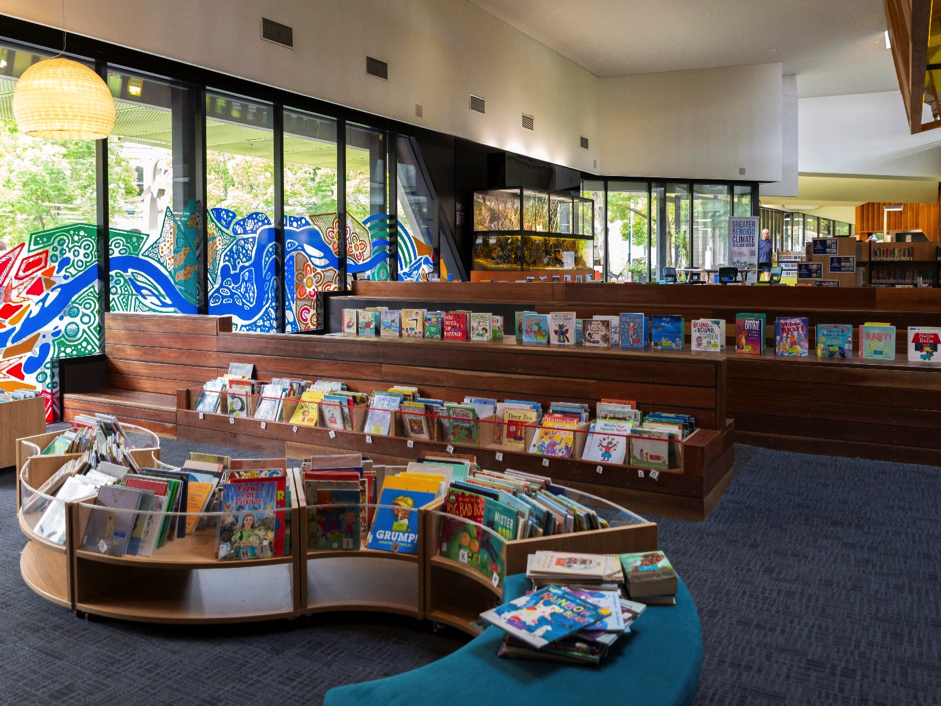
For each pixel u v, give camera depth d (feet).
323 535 11.32
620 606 8.24
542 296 29.81
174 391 25.75
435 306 31.91
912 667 9.66
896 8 20.33
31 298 24.75
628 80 56.39
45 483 13.16
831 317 24.54
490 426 18.04
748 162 55.72
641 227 57.31
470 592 11.58
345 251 36.06
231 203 30.68
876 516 15.51
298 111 32.99
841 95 66.13
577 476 16.61
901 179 68.44
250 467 13.23
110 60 25.07
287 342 23.22
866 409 20.15
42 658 10.09
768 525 15.02
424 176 40.06
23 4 22.27
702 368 17.07
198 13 27.48
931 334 19.99
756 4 42.29
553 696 6.94
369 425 19.56
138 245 27.61
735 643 10.30
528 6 42.60
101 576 11.59
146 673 9.71
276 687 9.38
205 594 11.51
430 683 7.18
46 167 24.75
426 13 38.88
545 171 49.19
